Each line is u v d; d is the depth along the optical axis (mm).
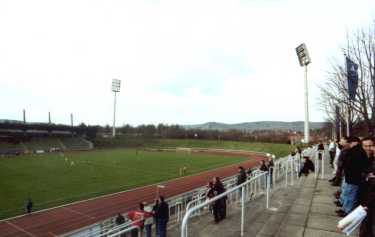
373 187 5465
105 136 120188
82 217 27375
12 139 95062
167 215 11164
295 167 17578
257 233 7605
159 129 141000
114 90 118688
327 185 13016
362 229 5629
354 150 6777
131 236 13156
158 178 46062
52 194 35375
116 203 31984
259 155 81500
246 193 12453
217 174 50188
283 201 10656
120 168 55719
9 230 24109
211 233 8055
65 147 97125
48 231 23969
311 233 7211
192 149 101062
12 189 37594
